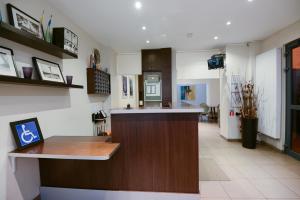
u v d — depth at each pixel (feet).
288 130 12.67
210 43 16.06
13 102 6.33
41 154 5.64
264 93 14.46
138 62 18.94
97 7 9.29
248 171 10.23
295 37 11.68
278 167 10.73
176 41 15.37
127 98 21.79
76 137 7.92
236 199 7.55
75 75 11.10
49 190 7.61
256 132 14.43
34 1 7.66
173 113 6.89
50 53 8.30
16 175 6.51
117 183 7.27
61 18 9.83
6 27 5.11
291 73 12.39
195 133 6.87
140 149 7.08
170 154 6.98
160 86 18.10
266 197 7.68
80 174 7.46
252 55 15.83
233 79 16.29
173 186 7.02
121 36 13.88
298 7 9.50
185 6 9.29
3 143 5.96
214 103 31.96
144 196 7.12
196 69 19.19
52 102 8.51
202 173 10.03
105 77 15.34
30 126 6.86
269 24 11.84
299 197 7.66
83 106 12.07
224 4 9.12
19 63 6.65
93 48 14.25
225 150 14.07
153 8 9.48
